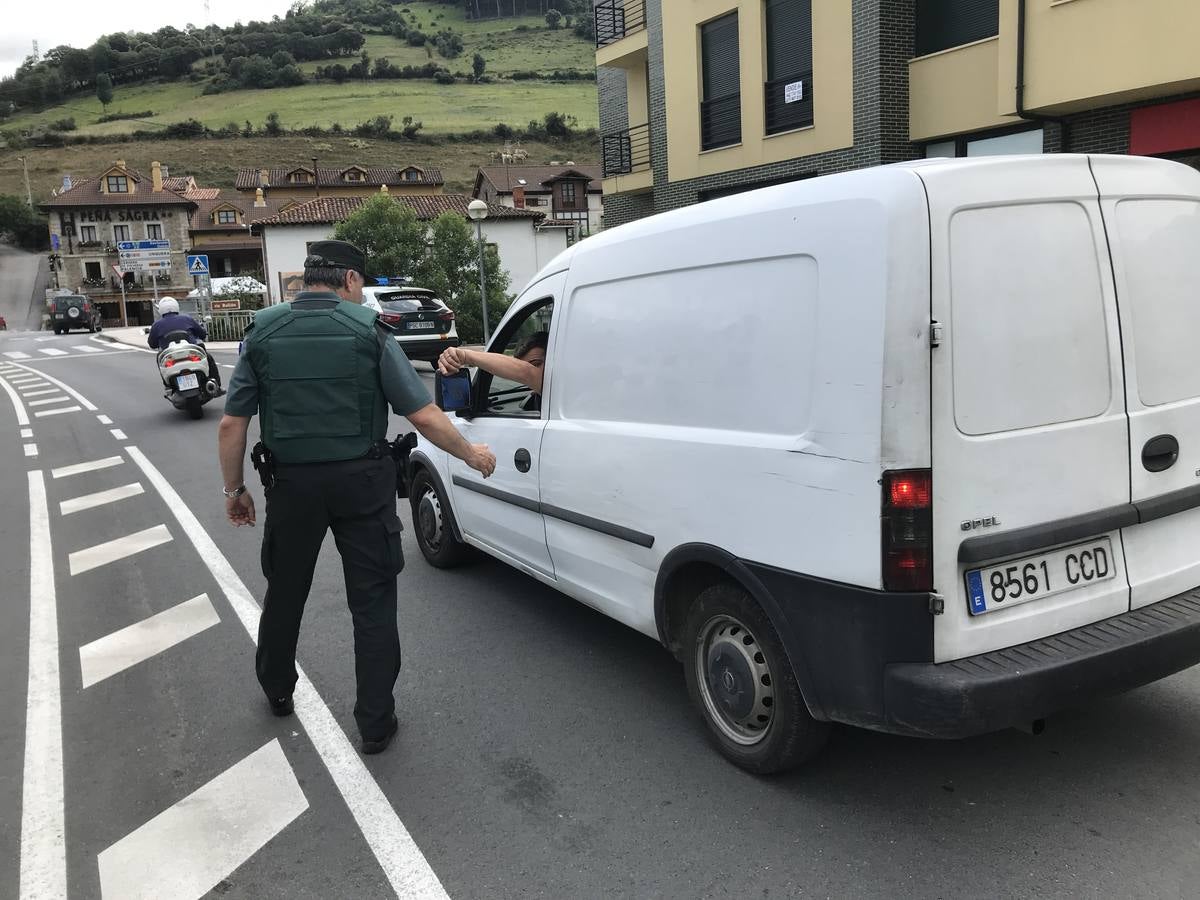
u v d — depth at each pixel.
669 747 3.40
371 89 132.62
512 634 4.58
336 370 3.27
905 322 2.48
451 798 3.11
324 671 4.23
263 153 105.62
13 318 65.94
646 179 19.39
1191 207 3.07
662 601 3.42
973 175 2.58
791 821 2.89
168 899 2.62
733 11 15.77
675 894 2.56
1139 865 2.60
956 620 2.58
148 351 27.64
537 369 4.26
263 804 3.11
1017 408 2.64
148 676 4.25
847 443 2.60
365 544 3.37
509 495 4.49
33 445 11.27
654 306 3.40
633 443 3.48
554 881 2.64
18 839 2.94
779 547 2.84
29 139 111.88
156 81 147.62
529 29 161.75
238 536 6.68
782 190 2.87
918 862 2.65
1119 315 2.85
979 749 3.29
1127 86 10.12
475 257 28.38
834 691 2.73
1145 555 2.96
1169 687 3.71
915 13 13.41
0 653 4.59
